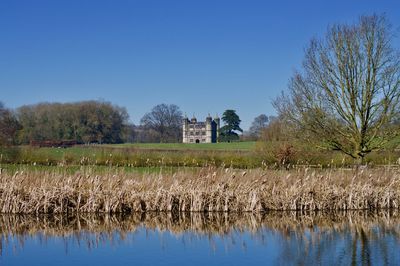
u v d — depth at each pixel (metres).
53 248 12.76
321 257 11.73
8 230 15.07
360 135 29.03
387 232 14.88
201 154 35.84
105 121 104.19
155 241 13.66
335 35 30.16
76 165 28.88
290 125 31.97
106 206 18.03
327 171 21.88
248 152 37.16
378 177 21.47
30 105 103.50
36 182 18.56
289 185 19.94
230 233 14.82
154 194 18.81
